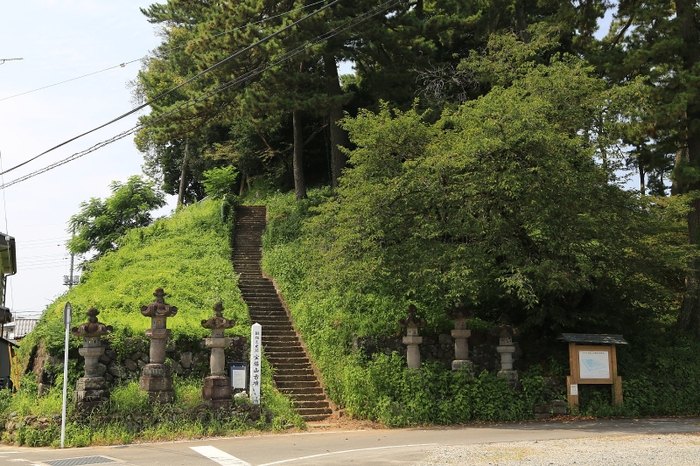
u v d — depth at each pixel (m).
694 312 20.78
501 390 16.50
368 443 12.17
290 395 16.58
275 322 20.80
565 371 17.58
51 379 15.01
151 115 25.75
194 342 16.64
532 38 22.38
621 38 22.28
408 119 17.05
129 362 15.65
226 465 9.68
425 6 33.09
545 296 17.97
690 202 20.98
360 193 16.59
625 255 17.47
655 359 18.72
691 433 13.35
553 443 11.67
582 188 15.73
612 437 12.61
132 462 9.98
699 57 20.25
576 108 16.89
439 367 16.91
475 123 16.56
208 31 24.28
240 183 42.00
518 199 15.83
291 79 24.86
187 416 13.64
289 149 38.75
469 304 18.92
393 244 16.36
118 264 24.62
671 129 20.22
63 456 10.75
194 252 25.86
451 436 13.19
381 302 19.55
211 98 24.44
